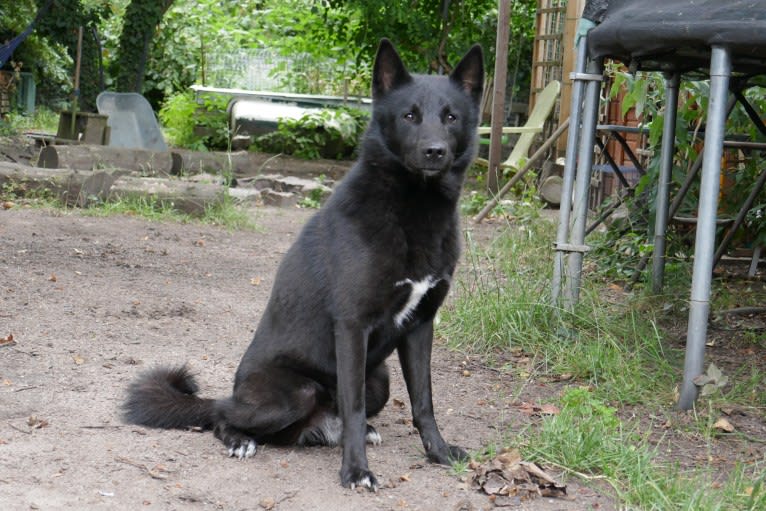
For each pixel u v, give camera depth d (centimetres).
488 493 257
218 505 250
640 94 411
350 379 262
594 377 322
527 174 703
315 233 271
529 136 779
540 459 271
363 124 899
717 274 438
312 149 878
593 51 339
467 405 306
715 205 300
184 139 965
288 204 693
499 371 332
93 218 536
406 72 273
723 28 295
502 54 693
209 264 444
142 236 499
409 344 273
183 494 252
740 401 311
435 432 273
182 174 701
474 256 401
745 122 427
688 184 399
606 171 536
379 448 279
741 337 365
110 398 296
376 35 962
